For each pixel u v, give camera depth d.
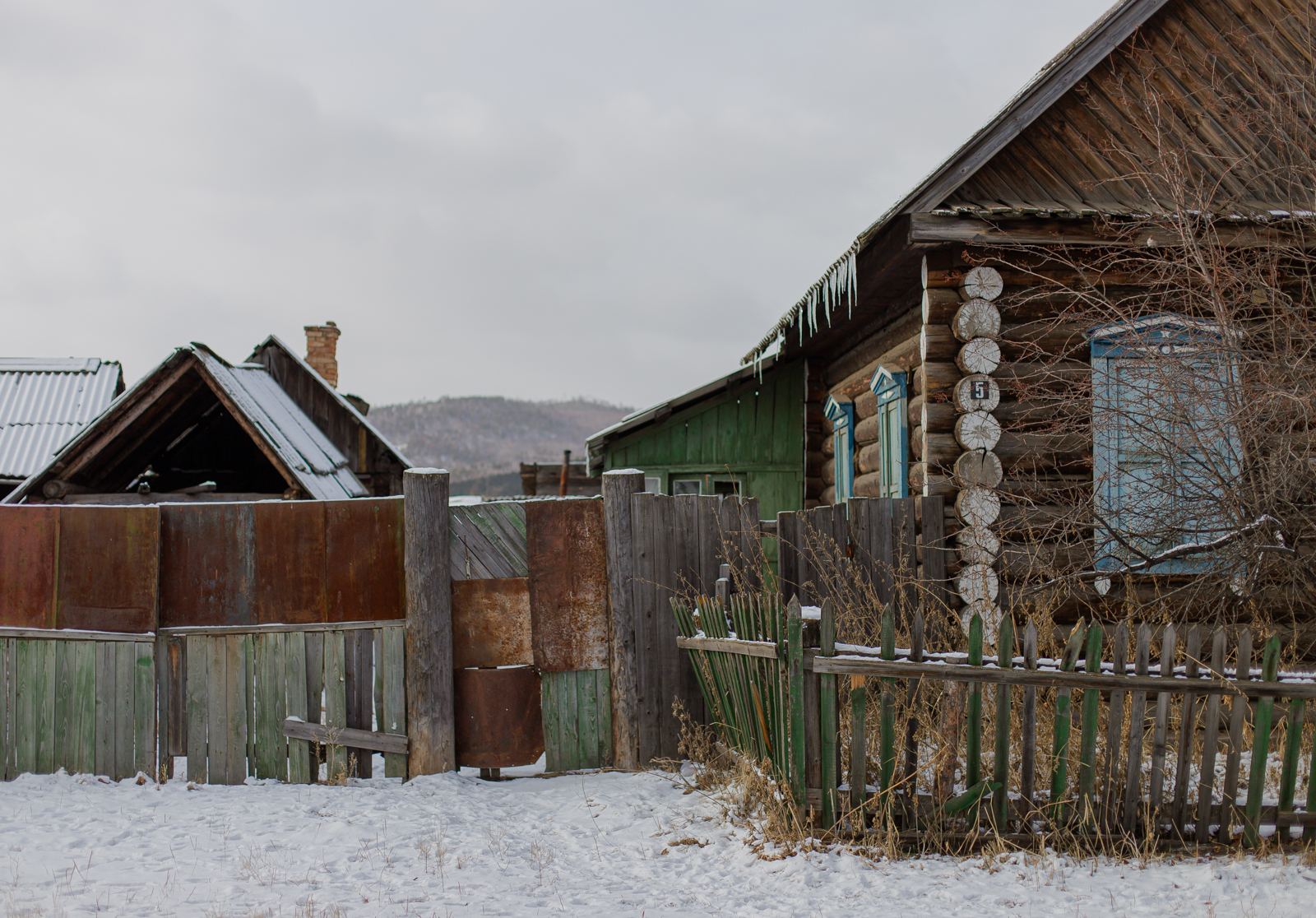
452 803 5.75
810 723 4.87
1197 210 7.49
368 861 4.77
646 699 6.55
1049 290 7.79
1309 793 4.70
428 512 6.35
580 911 4.10
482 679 6.43
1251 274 7.15
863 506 7.49
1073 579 7.47
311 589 6.38
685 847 4.96
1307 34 8.43
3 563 6.40
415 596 6.31
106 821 5.38
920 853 4.71
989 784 4.77
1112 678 4.73
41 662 6.36
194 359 11.37
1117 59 8.38
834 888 4.31
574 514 6.64
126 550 6.36
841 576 7.23
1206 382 6.32
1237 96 8.41
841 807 4.84
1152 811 4.75
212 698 6.30
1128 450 6.98
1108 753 4.77
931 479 7.80
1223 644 4.70
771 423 14.73
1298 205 8.08
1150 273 7.72
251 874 4.54
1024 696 4.79
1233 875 4.37
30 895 4.20
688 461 14.78
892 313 10.05
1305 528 6.48
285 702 6.32
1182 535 6.58
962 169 7.94
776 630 5.05
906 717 4.84
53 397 19.11
